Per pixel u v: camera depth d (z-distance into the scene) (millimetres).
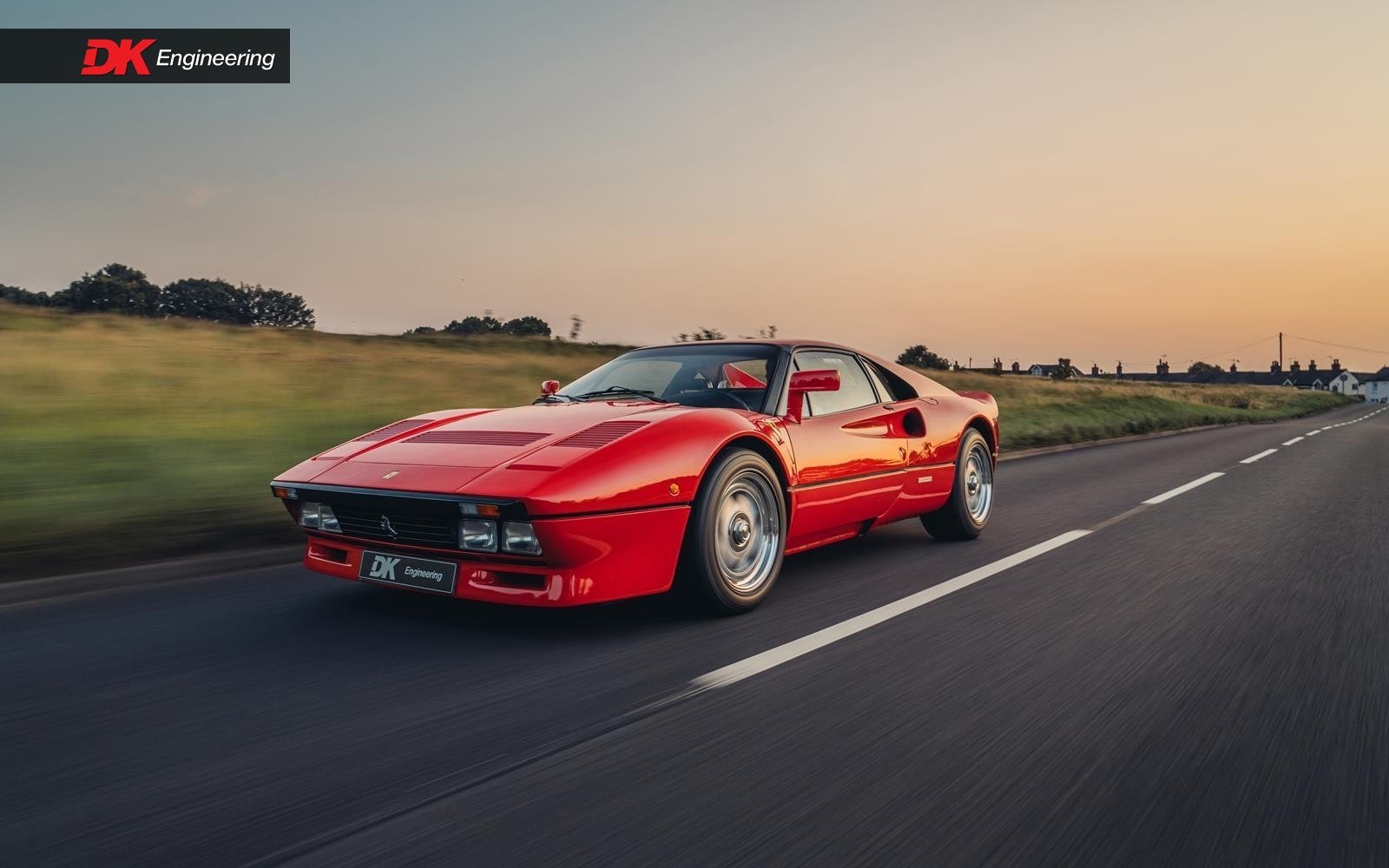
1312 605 3723
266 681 2674
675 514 3213
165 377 11852
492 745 2205
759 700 2541
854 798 1926
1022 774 2057
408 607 3559
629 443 3166
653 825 1791
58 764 2084
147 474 5879
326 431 8289
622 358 4652
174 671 2760
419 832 1758
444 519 3000
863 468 4246
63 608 3496
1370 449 14305
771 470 3654
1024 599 3793
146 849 1690
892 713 2441
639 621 3385
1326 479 9133
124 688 2605
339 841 1719
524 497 2805
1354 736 2309
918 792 1959
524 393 13281
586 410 3695
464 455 3227
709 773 2049
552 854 1673
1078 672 2816
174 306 62094
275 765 2080
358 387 12422
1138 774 2062
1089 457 12508
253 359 15031
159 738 2240
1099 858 1688
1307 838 1772
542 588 2979
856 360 4723
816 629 3289
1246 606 3697
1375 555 4875
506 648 3023
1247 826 1816
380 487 3084
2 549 4129
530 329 32125
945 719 2404
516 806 1870
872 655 2971
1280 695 2615
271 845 1703
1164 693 2631
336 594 3768
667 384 4188
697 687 2646
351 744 2205
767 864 1647
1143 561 4668
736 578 3523
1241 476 9539
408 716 2395
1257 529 5758
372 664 2836
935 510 5047
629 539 3070
